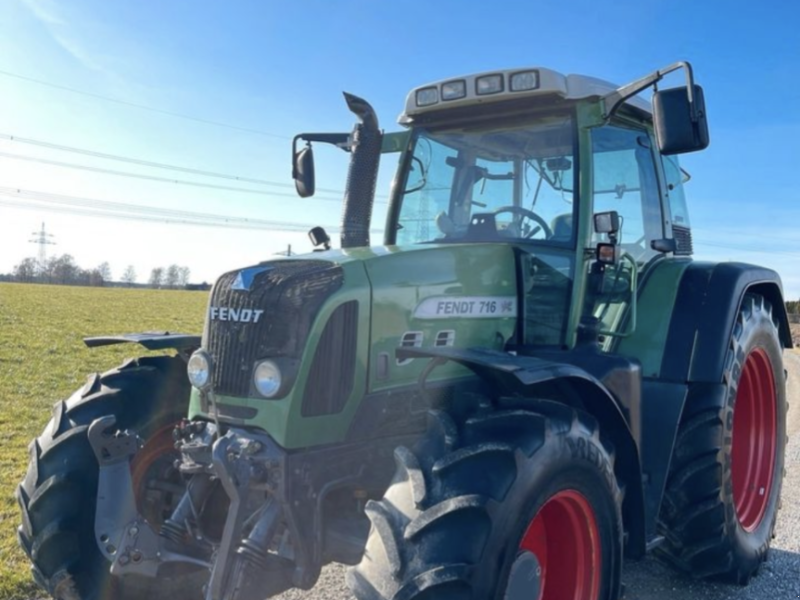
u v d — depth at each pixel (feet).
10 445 22.18
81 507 10.00
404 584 7.16
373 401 9.30
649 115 13.53
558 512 9.00
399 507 7.70
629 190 13.14
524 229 11.91
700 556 12.34
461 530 7.41
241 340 9.04
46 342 52.47
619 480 10.07
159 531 9.62
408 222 13.14
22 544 10.19
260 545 8.10
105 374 11.50
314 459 8.75
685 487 12.14
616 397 10.36
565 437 8.35
